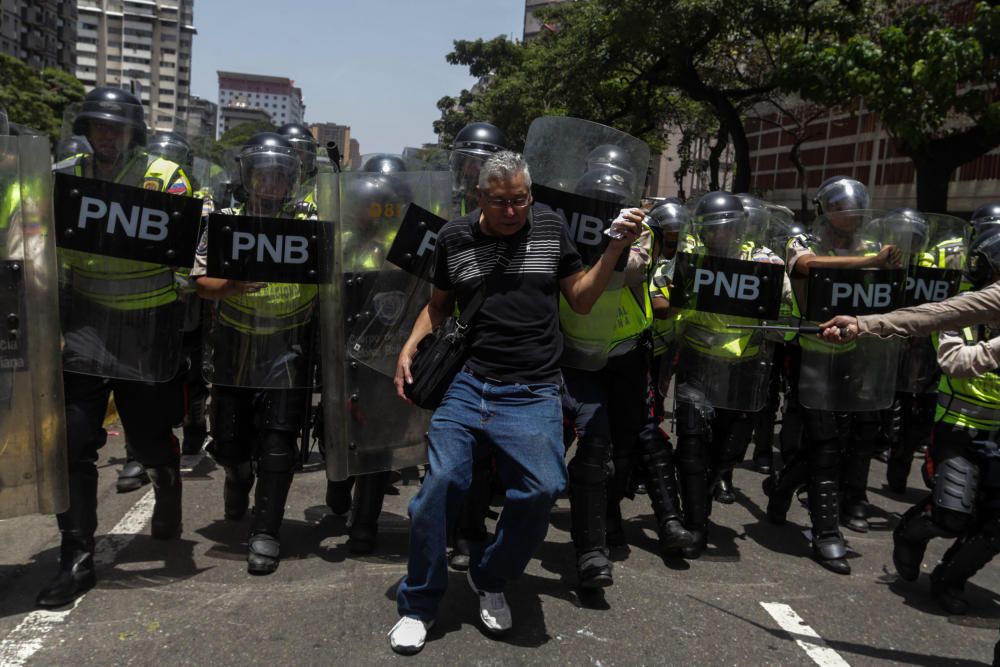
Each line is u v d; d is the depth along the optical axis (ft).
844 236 13.65
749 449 23.15
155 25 433.89
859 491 16.17
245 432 13.64
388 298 11.99
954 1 47.52
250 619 10.62
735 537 15.11
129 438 12.15
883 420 18.38
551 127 11.95
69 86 181.06
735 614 11.55
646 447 13.66
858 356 13.43
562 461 10.12
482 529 12.80
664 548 13.37
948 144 39.52
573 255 10.39
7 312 10.12
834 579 13.16
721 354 13.41
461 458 9.98
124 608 10.79
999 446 11.93
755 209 14.05
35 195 10.13
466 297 10.32
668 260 15.42
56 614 10.55
